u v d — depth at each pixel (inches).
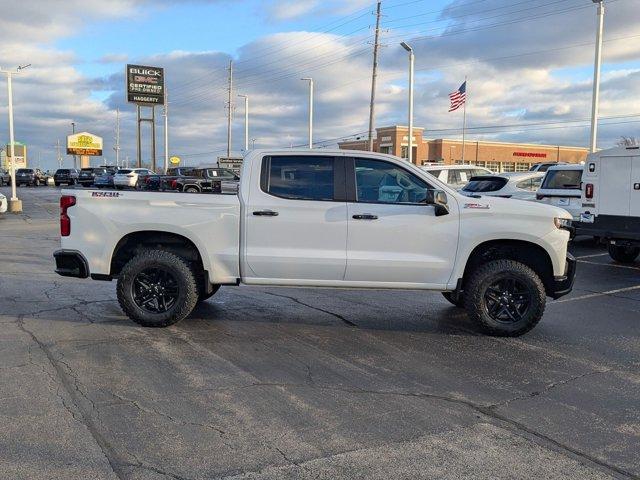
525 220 248.4
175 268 255.3
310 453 145.2
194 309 298.5
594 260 492.1
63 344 232.7
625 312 304.8
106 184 1894.7
